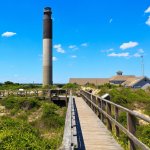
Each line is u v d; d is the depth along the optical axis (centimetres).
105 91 5194
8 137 1367
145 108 4306
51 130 2862
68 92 5762
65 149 462
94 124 1686
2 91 5791
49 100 5056
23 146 1318
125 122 2325
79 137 1299
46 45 9262
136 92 5494
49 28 9300
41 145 1411
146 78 11244
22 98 4675
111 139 1263
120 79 13238
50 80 9262
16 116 4041
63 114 3675
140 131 1906
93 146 1131
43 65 9275
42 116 3575
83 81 14138
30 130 1762
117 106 1135
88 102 3038
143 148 737
